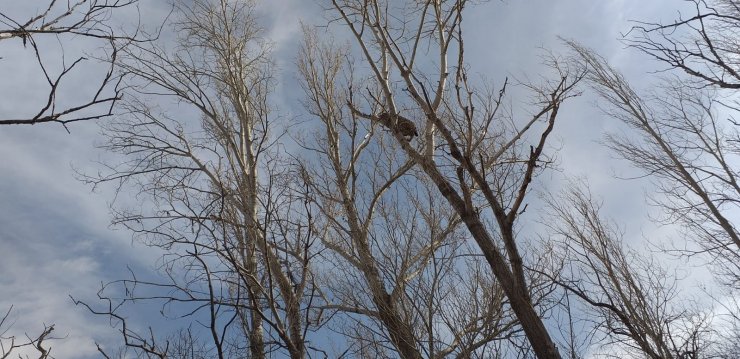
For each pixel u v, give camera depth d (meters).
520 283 3.92
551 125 4.20
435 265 5.30
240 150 8.66
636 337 5.07
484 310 5.27
